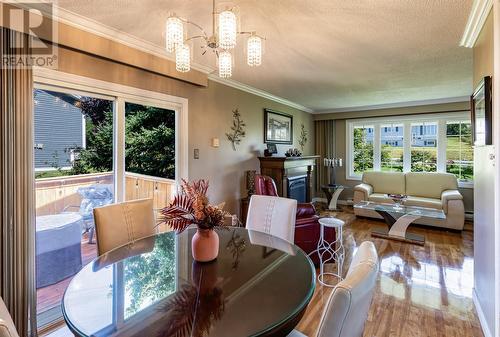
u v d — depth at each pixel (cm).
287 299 116
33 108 190
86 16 214
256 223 239
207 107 378
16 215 178
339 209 619
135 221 210
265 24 225
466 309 230
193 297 118
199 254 152
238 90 439
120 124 271
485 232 203
